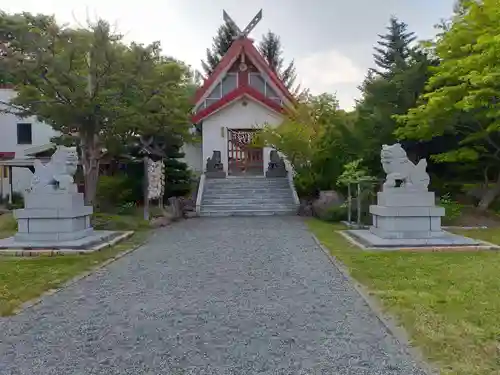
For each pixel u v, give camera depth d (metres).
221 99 22.16
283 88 24.48
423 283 5.95
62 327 4.50
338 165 16.39
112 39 12.90
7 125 26.16
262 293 5.78
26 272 7.01
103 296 5.69
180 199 17.78
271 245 9.91
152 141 16.72
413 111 13.36
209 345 3.98
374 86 16.33
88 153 14.16
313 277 6.69
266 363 3.59
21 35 11.68
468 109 11.85
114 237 10.91
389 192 9.58
